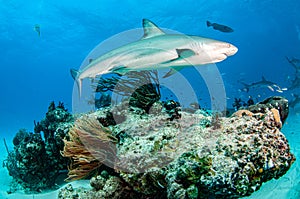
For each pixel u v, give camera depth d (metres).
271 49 43.81
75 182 3.33
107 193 2.16
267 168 1.89
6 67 44.47
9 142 10.59
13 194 3.84
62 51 35.16
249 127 2.13
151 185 2.04
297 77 9.03
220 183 1.70
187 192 1.69
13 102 69.62
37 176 3.85
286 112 2.88
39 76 53.59
